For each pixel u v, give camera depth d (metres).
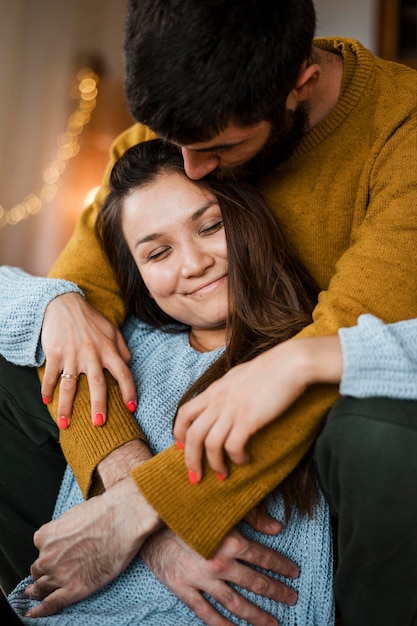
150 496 0.97
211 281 1.17
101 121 4.38
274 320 1.16
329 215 1.24
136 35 0.95
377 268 1.03
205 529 0.96
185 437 0.97
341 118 1.20
